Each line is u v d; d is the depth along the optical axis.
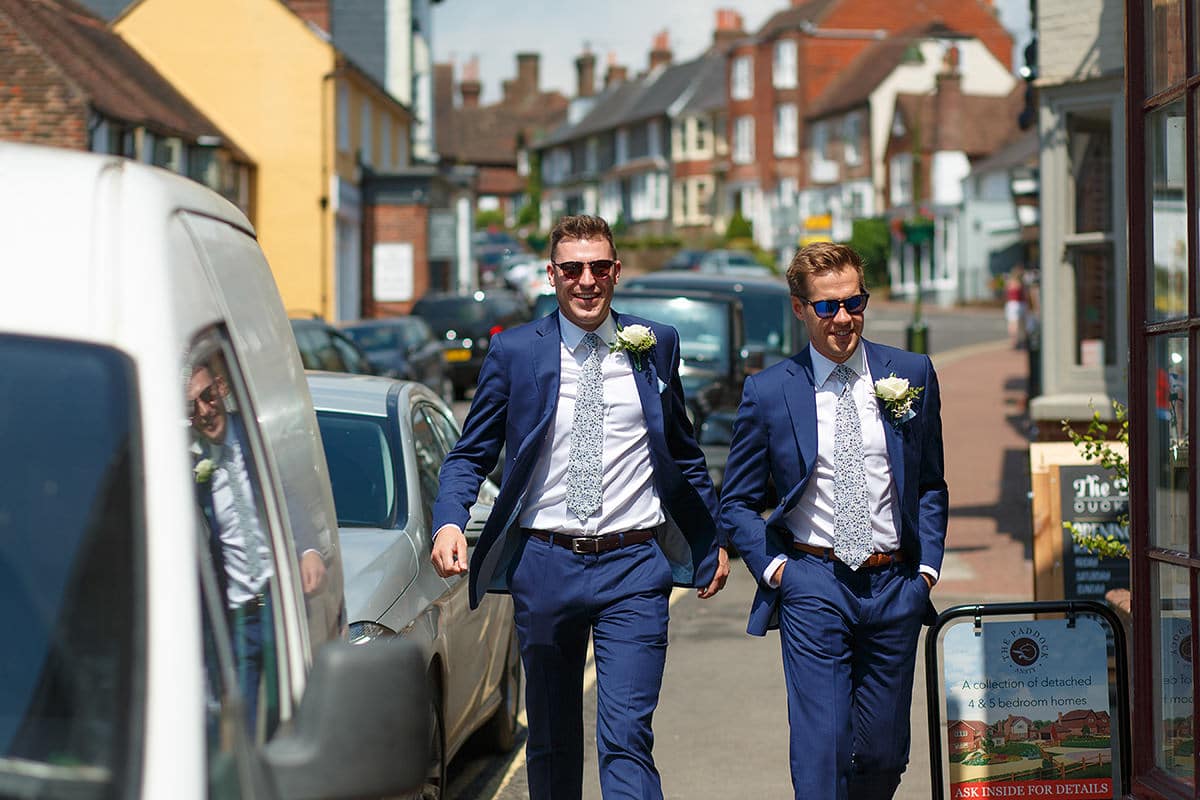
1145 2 5.05
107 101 25.56
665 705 8.05
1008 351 41.12
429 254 39.38
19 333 2.22
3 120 24.50
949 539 13.32
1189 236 4.57
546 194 114.25
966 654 5.32
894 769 4.94
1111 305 12.15
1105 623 5.34
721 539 5.13
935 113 70.12
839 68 81.50
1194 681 4.50
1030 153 61.34
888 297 71.06
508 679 7.40
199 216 2.88
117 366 2.20
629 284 17.41
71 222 2.32
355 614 5.09
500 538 4.92
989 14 81.88
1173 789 4.70
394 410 6.57
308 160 34.91
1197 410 4.48
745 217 84.00
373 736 2.26
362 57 46.59
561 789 5.05
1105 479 7.65
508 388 4.95
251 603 2.67
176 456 2.17
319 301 34.97
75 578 2.09
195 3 34.66
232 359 2.85
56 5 31.91
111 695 2.04
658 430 4.94
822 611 4.77
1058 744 5.32
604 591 4.88
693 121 92.69
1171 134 4.80
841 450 4.82
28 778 1.99
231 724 2.31
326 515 3.57
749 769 6.83
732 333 14.16
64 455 2.15
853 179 76.25
